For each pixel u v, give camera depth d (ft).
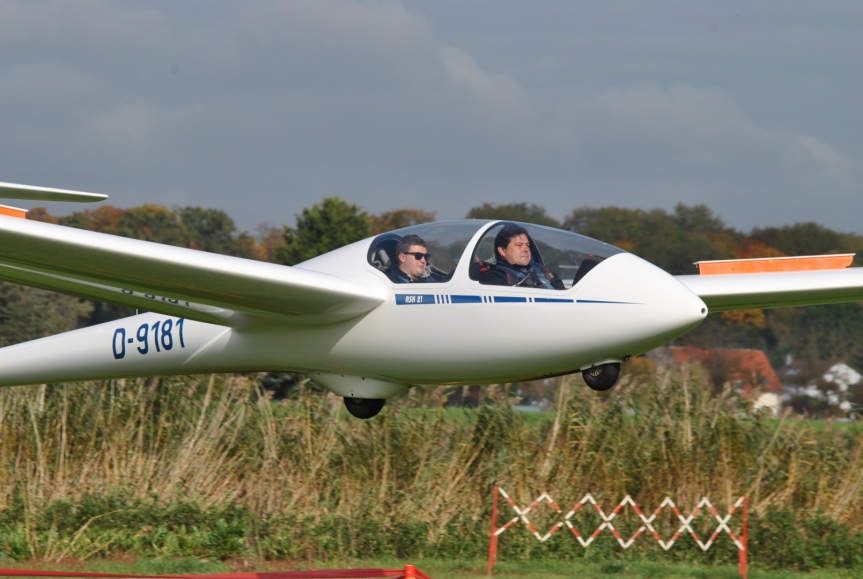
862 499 121.70
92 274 81.87
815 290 102.12
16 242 74.23
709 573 104.27
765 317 334.65
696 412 130.21
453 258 81.41
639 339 75.92
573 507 118.21
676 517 118.11
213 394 138.21
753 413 133.59
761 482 123.75
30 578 96.58
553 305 77.51
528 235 80.69
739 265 108.06
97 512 115.03
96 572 100.53
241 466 129.08
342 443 129.18
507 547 112.27
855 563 108.17
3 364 108.99
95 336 104.99
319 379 93.09
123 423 131.44
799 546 110.22
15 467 124.26
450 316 80.59
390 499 120.67
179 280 80.38
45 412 129.70
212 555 109.70
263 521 115.75
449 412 143.02
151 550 110.52
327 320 86.53
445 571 105.29
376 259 85.35
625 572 104.06
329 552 110.83
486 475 125.90
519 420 134.00
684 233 420.77
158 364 100.94
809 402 278.05
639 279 76.74
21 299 304.71
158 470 125.70
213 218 530.27
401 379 87.40
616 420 131.23
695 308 74.69
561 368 80.07
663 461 122.72
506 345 79.15
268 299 82.58
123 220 520.01
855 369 311.06
